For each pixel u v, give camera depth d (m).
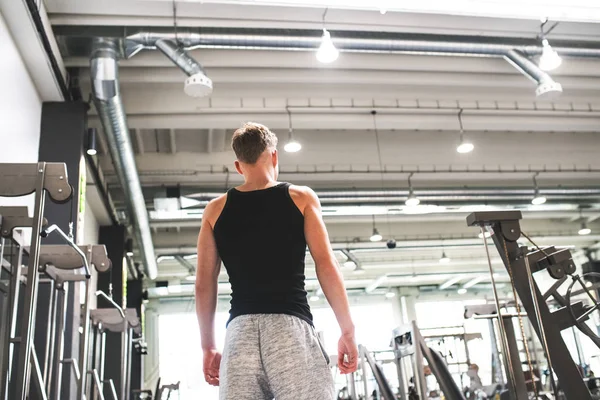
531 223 14.47
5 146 5.05
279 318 1.36
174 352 17.83
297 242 1.46
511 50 6.42
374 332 19.08
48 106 6.36
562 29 6.69
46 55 5.63
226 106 7.68
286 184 1.53
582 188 10.61
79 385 3.93
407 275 17.72
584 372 11.19
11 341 3.12
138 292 14.43
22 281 4.25
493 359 8.51
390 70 7.45
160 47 5.84
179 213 10.07
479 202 10.43
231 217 1.49
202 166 9.41
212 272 1.54
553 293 3.21
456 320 19.44
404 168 10.06
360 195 10.06
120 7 5.63
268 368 1.31
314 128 8.46
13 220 3.21
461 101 8.30
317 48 5.98
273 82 7.50
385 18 6.21
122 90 7.45
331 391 1.33
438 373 5.35
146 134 8.77
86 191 8.99
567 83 7.88
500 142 9.98
